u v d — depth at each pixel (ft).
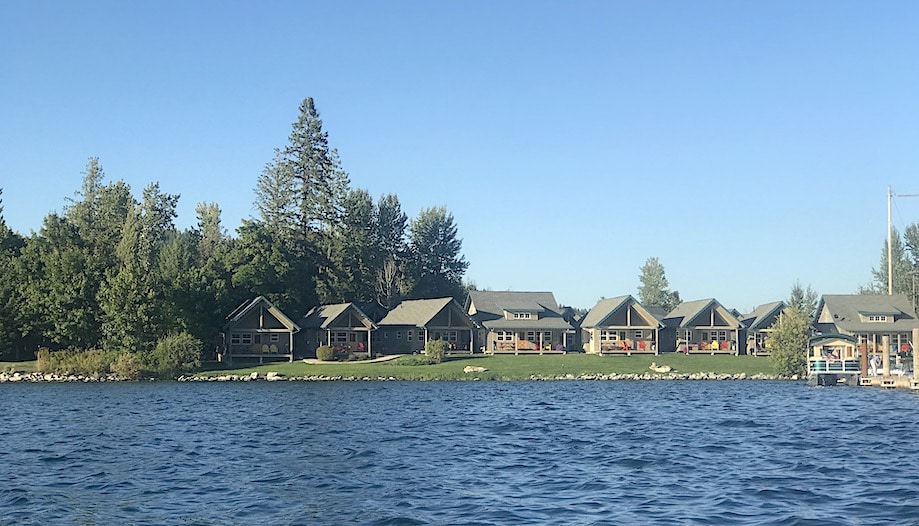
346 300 426.51
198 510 76.33
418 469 98.32
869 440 122.62
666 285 566.36
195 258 420.77
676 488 84.33
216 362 332.19
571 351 404.77
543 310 387.14
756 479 89.10
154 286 312.50
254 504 78.79
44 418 158.40
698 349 381.60
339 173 453.17
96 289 309.83
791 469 95.86
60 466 100.99
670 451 112.06
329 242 436.76
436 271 512.22
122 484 88.99
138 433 134.92
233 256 371.35
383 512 74.69
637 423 149.89
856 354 266.57
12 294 306.55
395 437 129.90
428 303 378.94
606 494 81.56
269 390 240.94
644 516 71.51
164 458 107.76
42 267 324.19
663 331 390.01
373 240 488.44
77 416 162.50
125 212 470.39
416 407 185.06
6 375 279.28
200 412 171.94
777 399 209.26
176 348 293.43
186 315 317.01
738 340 389.39
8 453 111.65
